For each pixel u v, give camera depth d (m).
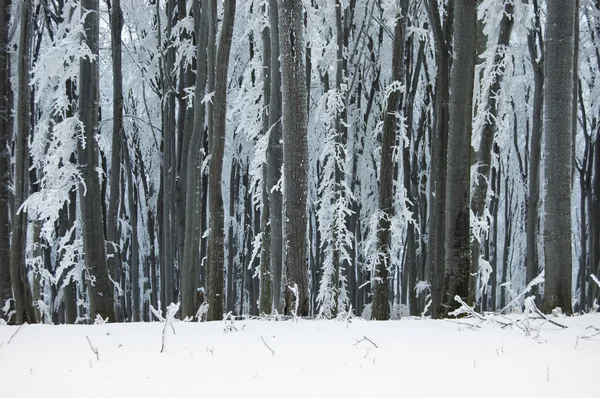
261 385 2.79
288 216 6.91
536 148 16.56
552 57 6.48
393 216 12.66
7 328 5.34
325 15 14.13
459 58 7.35
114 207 14.61
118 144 14.15
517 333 4.47
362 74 18.62
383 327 4.91
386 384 2.79
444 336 4.31
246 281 26.45
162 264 20.64
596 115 19.69
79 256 13.18
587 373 3.01
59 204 9.75
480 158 10.12
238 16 17.94
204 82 12.94
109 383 2.88
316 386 2.76
